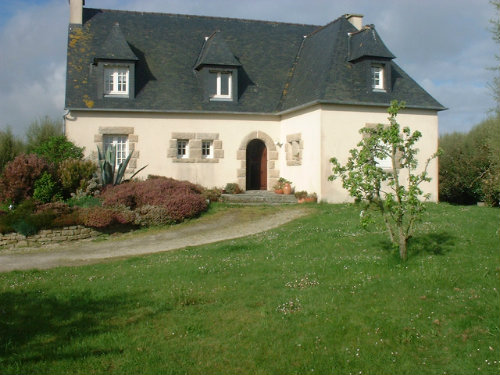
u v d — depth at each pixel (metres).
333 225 13.09
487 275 8.02
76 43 21.03
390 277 8.12
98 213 14.41
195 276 8.79
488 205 20.62
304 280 8.22
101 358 5.85
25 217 13.79
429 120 19.97
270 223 15.19
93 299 7.75
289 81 22.45
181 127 20.33
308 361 5.81
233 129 20.94
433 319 6.67
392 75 20.58
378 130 8.73
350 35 20.81
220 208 17.69
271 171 21.42
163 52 22.05
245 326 6.64
